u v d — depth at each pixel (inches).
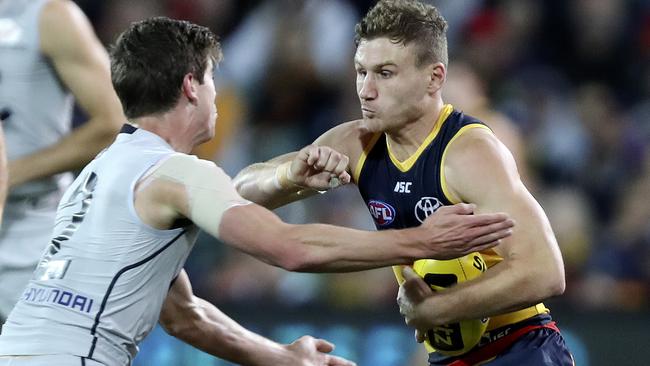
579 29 1472.7
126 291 573.0
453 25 1470.2
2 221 727.1
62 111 736.3
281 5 1433.3
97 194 581.9
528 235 580.4
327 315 1071.6
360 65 601.3
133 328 580.7
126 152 586.2
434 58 601.3
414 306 605.9
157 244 574.9
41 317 570.3
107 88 717.3
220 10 1524.4
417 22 595.5
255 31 1433.3
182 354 1036.5
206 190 560.4
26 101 716.0
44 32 709.3
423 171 609.6
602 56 1470.2
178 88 592.1
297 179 605.6
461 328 627.2
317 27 1411.2
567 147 1307.8
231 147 1339.8
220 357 684.7
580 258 1186.6
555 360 634.8
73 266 575.5
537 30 1471.5
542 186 1288.1
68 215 591.8
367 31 600.1
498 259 622.5
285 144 1332.4
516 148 1137.4
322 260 546.3
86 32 721.0
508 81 1375.5
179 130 599.2
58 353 560.7
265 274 1153.4
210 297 1136.8
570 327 1072.8
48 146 728.3
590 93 1400.1
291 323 1080.8
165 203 567.5
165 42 593.3
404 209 621.0
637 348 1062.4
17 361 563.2
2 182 629.3
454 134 606.9
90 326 566.6
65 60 711.7
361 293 1125.1
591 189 1296.8
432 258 547.5
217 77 1398.9
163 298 595.5
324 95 1393.9
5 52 710.5
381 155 631.2
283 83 1390.3
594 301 1141.1
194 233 594.6
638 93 1459.2
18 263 729.0
